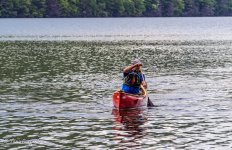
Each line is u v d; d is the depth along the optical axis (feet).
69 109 75.46
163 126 64.23
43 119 68.18
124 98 75.72
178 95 89.30
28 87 97.14
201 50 201.67
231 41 267.39
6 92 90.89
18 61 147.02
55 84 101.45
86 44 232.73
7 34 329.31
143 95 78.59
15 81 105.40
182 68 134.10
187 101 83.20
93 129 62.39
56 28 423.23
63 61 148.66
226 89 96.68
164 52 189.98
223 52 191.21
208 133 60.18
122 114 72.13
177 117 70.03
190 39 287.89
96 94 89.56
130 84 79.92
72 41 255.91
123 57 165.07
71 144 54.95
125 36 318.86
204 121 67.21
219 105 79.46
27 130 61.62
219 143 55.42
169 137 58.23
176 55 176.45
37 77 111.86
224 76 117.08
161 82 106.22
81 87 97.60
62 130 61.77
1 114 71.26
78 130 61.82
